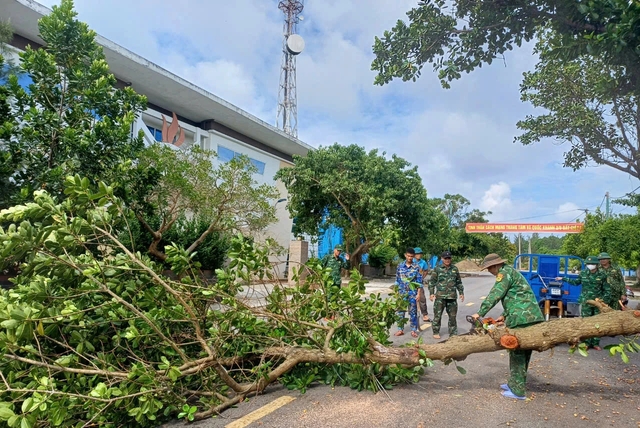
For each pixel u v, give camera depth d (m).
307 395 4.37
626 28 4.11
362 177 20.59
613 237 23.59
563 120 8.50
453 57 5.72
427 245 25.73
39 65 7.00
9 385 3.35
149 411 3.57
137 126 15.84
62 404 3.31
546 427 3.50
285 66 32.81
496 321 4.54
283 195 25.69
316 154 21.33
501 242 51.66
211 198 10.53
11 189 6.64
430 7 5.50
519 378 4.21
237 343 4.84
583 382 4.80
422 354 4.30
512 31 5.29
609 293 6.70
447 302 7.31
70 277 4.17
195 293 4.58
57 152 7.04
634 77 5.23
